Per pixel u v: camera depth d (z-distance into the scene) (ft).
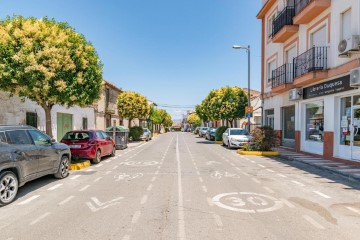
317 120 49.47
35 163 24.66
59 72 34.68
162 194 23.13
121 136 70.13
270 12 71.67
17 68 32.83
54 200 21.61
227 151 63.62
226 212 18.43
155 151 64.34
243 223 16.40
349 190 24.73
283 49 62.95
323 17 45.78
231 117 94.43
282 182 28.09
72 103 39.27
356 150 38.19
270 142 55.11
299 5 52.95
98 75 40.09
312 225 16.11
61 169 30.19
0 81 34.09
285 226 15.94
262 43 77.51
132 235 14.67
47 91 34.53
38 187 26.16
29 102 48.60
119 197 22.25
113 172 34.40
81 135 41.70
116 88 110.42
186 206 19.72
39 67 32.83
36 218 17.44
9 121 43.78
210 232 15.03
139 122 164.96
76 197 22.40
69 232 15.15
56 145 29.53
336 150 42.60
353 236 14.56
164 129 312.09
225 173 33.35
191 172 34.14
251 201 21.06
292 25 55.67
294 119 59.98
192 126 335.26
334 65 42.06
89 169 36.88
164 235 14.65
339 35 40.98
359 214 18.13
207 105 113.80
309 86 50.19
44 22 36.81
